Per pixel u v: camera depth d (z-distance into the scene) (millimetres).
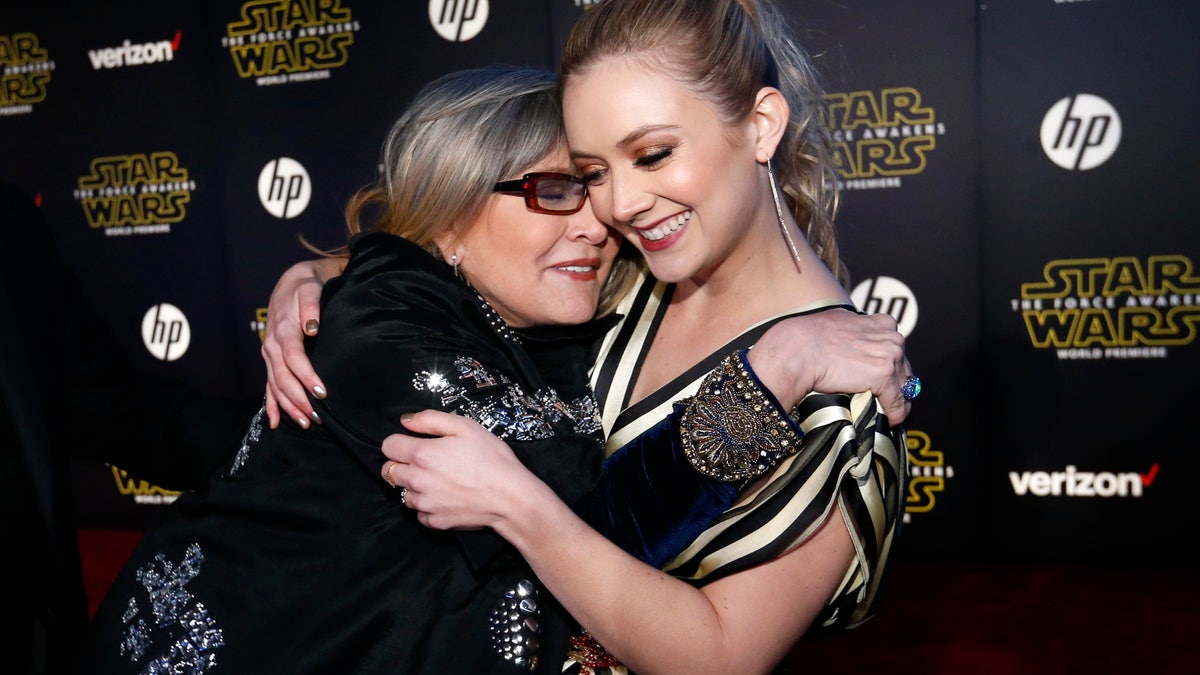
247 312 4176
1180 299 3291
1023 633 2963
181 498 1434
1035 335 3430
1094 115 3268
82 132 4234
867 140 3445
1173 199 3252
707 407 1187
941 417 3545
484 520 1161
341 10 3871
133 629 1320
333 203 3996
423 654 1245
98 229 4285
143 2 4074
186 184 4160
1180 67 3184
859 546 1207
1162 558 3428
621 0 1236
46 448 1415
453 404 1243
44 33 4199
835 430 1187
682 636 1149
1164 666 2713
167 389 1725
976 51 3328
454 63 3783
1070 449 3455
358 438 1278
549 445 1250
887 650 2889
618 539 1214
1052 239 3365
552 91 1416
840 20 3404
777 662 1215
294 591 1270
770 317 1319
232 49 4008
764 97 1249
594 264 1450
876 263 3506
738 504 1218
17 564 1447
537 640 1256
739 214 1246
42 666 1465
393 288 1342
